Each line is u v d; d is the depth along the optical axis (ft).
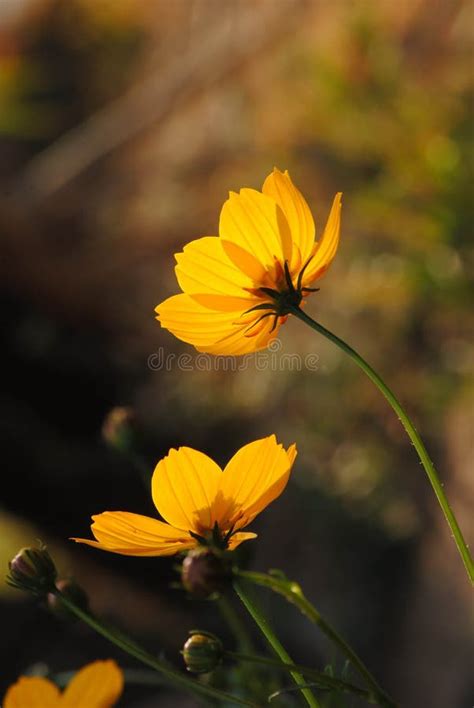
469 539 5.36
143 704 5.65
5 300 6.43
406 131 6.41
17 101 7.98
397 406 2.02
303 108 7.45
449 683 4.91
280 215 2.11
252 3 8.91
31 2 11.59
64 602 2.10
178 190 8.79
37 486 5.78
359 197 6.40
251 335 2.13
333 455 6.38
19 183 9.80
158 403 6.98
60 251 8.27
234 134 8.48
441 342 6.18
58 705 1.80
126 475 5.92
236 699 2.01
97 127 10.03
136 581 5.93
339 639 1.89
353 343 6.57
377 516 5.95
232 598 5.83
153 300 7.72
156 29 10.64
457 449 5.76
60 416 6.13
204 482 1.96
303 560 6.23
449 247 6.08
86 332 6.75
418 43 6.94
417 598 5.48
